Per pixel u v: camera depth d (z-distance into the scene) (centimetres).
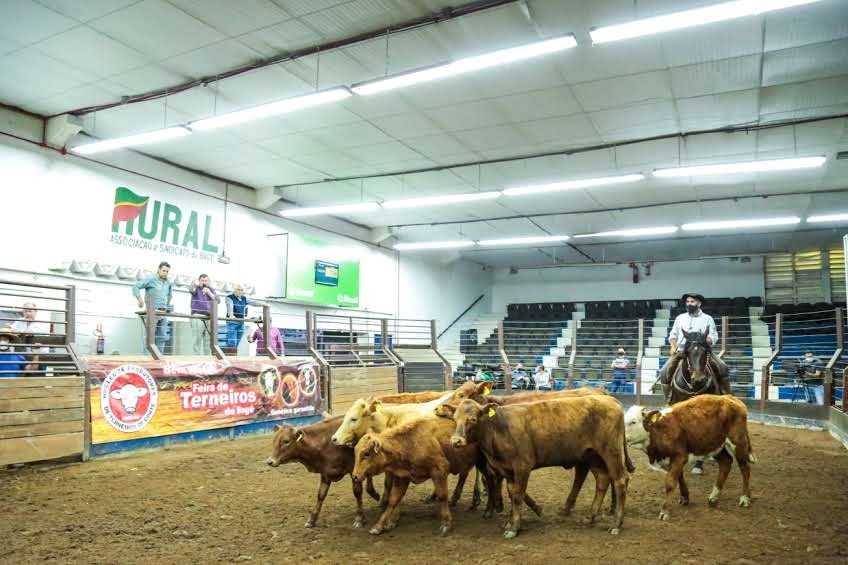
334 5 815
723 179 1538
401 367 1505
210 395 1022
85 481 726
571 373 1639
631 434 587
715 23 823
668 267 2802
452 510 605
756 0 639
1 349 848
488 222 2114
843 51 895
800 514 580
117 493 673
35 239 1208
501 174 1576
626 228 2145
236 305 1248
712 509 600
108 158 1353
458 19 838
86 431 840
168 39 911
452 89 1062
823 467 823
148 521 570
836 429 1118
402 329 2425
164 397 951
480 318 3011
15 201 1179
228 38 907
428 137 1307
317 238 1986
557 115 1170
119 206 1369
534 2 789
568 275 3030
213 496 665
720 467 619
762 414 1370
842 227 2036
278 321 1820
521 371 1938
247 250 1716
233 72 1015
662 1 782
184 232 1528
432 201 1587
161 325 1062
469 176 1598
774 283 2572
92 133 1307
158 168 1468
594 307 2795
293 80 1043
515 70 984
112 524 560
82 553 483
